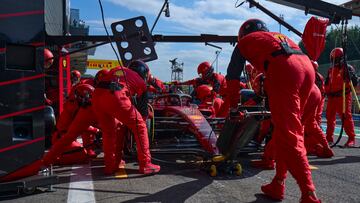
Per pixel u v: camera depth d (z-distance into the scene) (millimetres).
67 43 5633
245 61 3953
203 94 8719
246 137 4621
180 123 5531
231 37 6555
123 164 5613
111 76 4824
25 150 3713
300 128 3387
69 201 3703
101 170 5266
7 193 3811
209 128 5297
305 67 3477
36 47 3732
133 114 4832
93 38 5676
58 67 7238
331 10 4828
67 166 5594
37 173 3896
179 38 6363
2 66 3533
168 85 12039
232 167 4902
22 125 3713
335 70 7555
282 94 3375
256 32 3770
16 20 3617
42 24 3764
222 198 3832
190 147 5285
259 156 6418
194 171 5148
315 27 4516
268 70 3504
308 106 4297
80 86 5211
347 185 4418
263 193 4027
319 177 4848
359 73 19562
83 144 6098
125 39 4992
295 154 3277
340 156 6504
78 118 5145
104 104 4770
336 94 7582
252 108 4637
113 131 5016
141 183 4465
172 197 3861
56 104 7262
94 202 3676
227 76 4004
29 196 3869
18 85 3637
